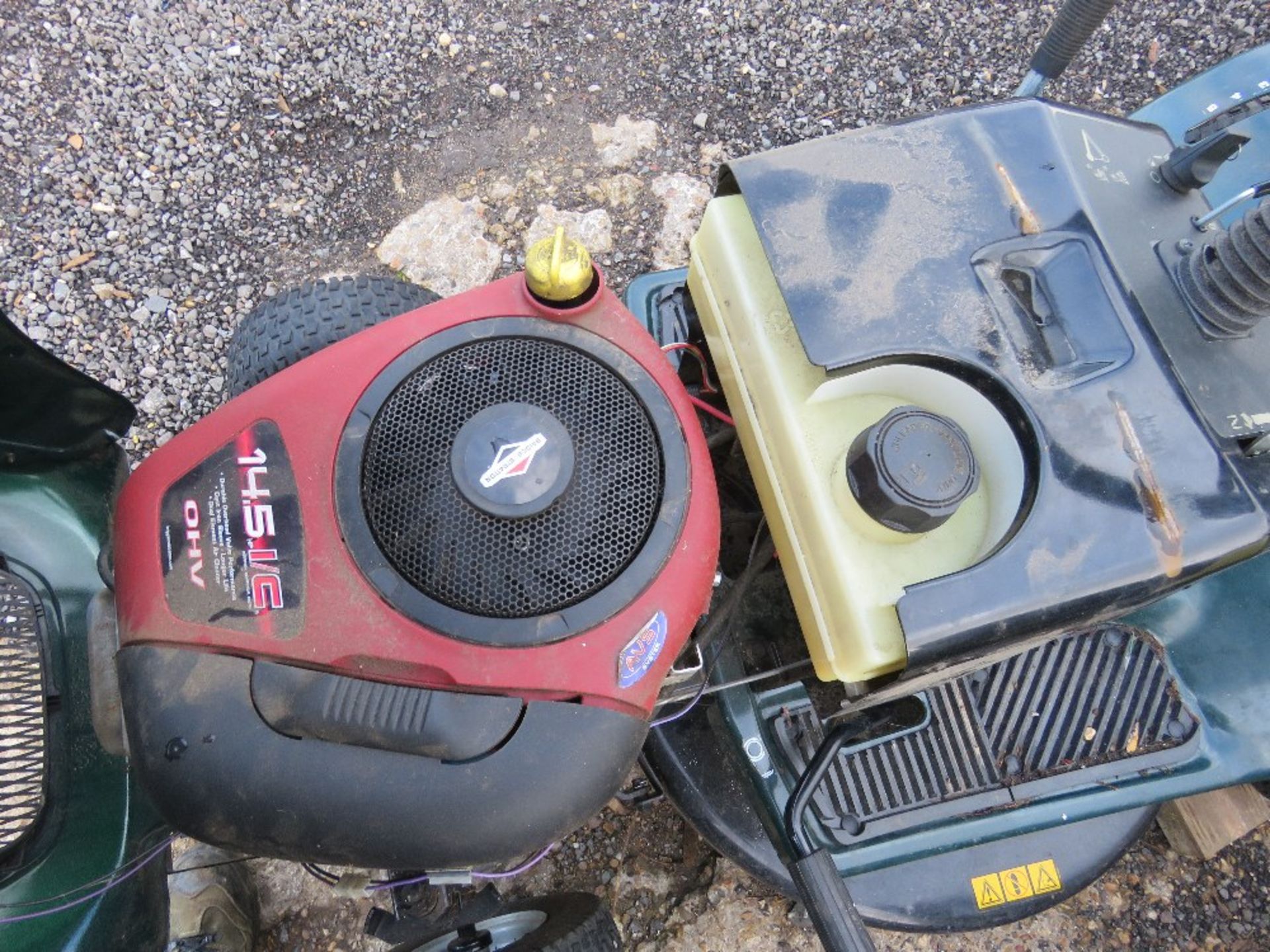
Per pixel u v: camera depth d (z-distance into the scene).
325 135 1.35
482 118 1.38
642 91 1.41
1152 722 0.97
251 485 0.72
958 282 0.78
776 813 0.83
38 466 0.80
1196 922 1.15
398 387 0.75
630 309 1.02
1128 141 0.86
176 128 1.33
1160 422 0.75
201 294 1.27
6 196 1.29
